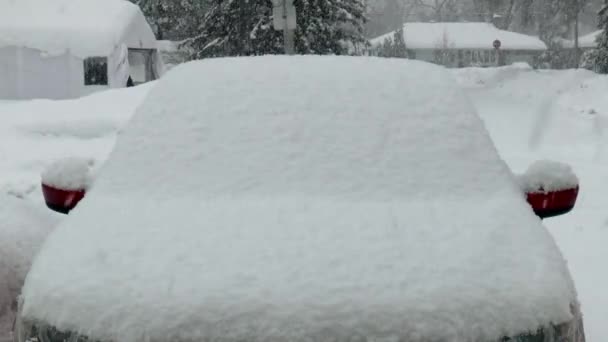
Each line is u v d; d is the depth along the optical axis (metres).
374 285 2.82
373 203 3.49
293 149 3.81
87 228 3.31
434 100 4.13
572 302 3.01
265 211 3.38
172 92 4.26
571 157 15.09
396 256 3.00
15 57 24.86
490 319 2.75
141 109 4.19
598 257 7.07
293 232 3.18
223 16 32.81
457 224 3.29
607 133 17.56
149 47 30.42
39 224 5.55
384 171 3.70
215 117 4.04
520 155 15.29
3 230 5.14
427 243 3.11
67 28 25.81
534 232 3.27
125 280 2.89
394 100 4.11
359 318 2.69
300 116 4.00
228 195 3.56
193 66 4.53
